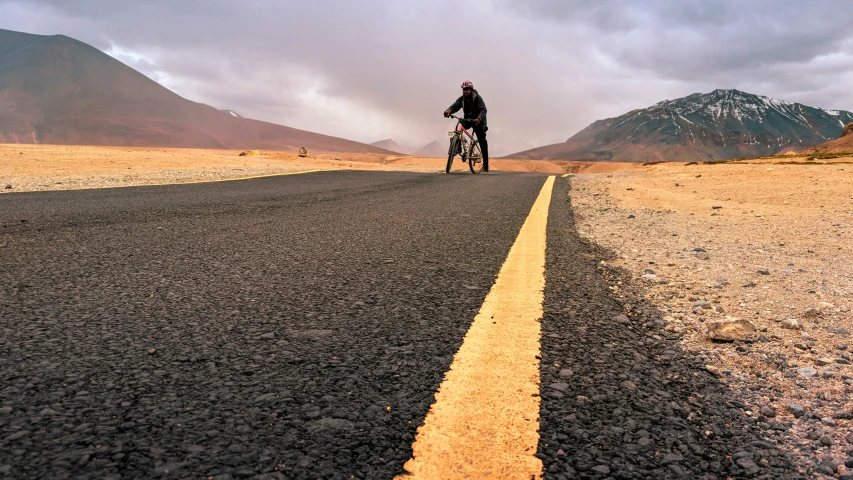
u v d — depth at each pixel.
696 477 0.97
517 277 2.56
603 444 1.07
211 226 3.77
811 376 1.53
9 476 0.85
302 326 1.70
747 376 1.51
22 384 1.19
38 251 2.70
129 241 3.07
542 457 1.01
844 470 1.01
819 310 2.21
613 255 3.40
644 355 1.62
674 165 17.36
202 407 1.14
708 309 2.20
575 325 1.87
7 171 10.06
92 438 0.99
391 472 0.94
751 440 1.13
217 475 0.89
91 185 7.33
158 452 0.95
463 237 3.69
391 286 2.28
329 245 3.19
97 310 1.78
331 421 1.10
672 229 4.95
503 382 1.35
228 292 2.07
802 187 9.09
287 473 0.91
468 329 1.75
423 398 1.24
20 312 1.71
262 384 1.26
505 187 8.27
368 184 8.21
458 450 1.02
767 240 4.38
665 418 1.21
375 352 1.51
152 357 1.40
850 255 3.73
